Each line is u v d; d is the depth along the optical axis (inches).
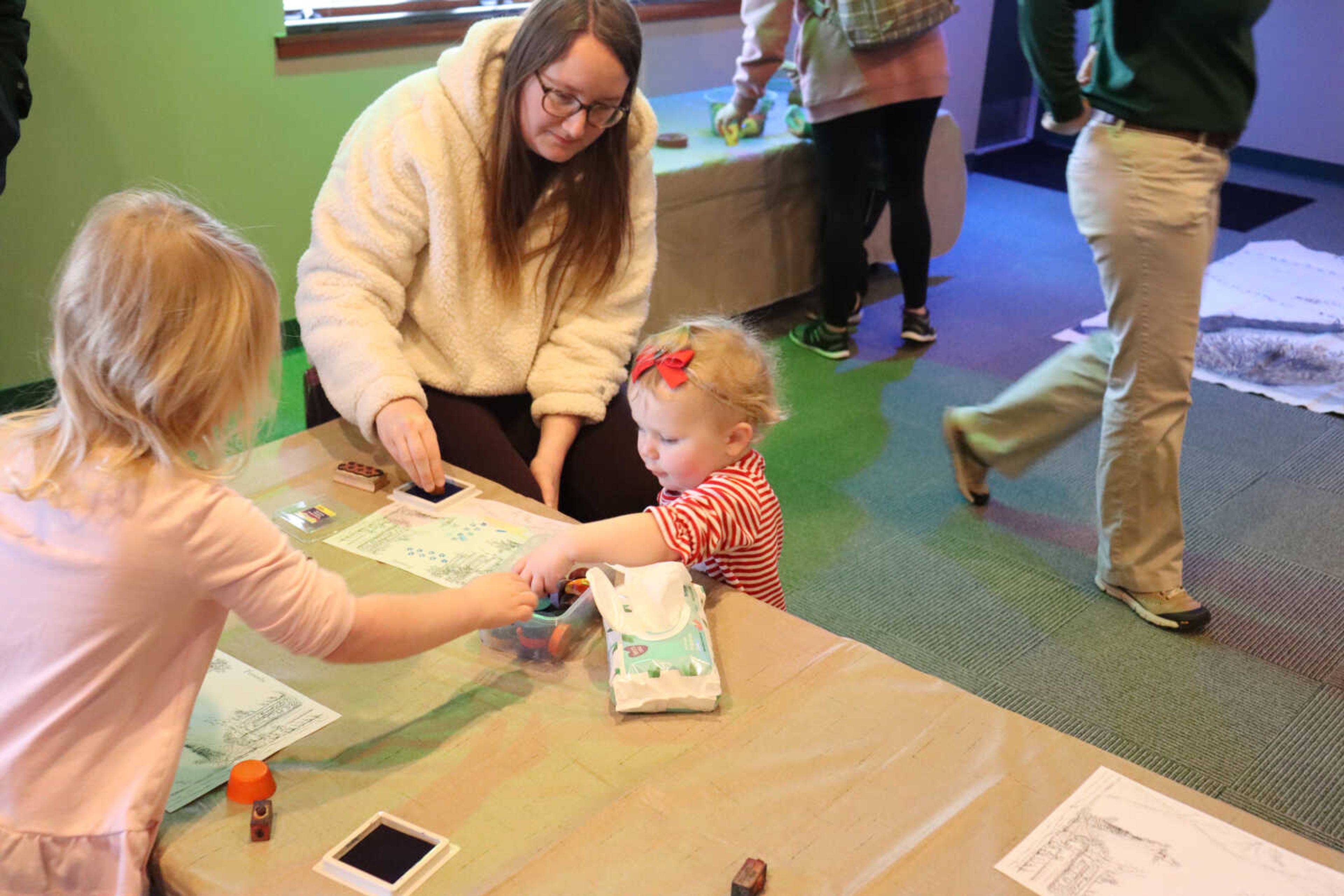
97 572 34.8
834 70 125.3
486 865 36.6
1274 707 82.4
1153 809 39.1
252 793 39.0
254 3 120.6
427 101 68.5
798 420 124.6
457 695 45.2
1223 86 78.9
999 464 104.3
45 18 107.7
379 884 35.2
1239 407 131.2
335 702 44.6
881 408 128.2
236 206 127.6
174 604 36.0
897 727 42.9
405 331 74.6
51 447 35.8
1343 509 110.7
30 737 35.8
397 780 40.4
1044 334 149.6
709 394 52.8
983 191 209.6
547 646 47.5
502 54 68.1
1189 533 105.5
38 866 36.1
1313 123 221.8
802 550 100.5
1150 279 82.7
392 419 62.6
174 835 37.7
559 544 50.3
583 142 66.6
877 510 107.7
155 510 34.9
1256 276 169.9
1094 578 98.0
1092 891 35.6
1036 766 41.0
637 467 73.5
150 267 33.4
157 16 114.7
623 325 77.0
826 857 36.8
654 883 35.8
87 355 33.9
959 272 171.0
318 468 63.0
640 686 43.5
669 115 153.2
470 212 70.3
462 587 49.3
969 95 217.6
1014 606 93.6
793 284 147.8
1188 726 80.0
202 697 44.6
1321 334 149.4
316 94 129.7
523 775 40.8
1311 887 36.0
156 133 118.6
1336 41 213.9
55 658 35.5
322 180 134.2
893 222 138.0
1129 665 86.7
